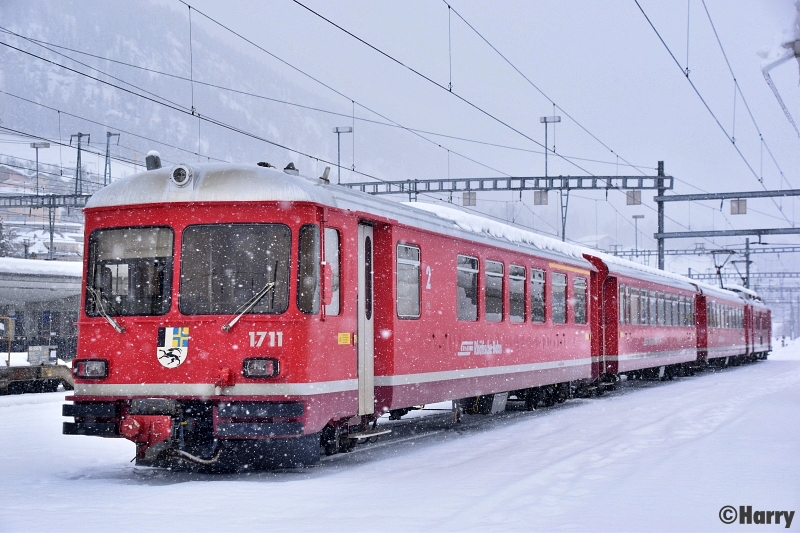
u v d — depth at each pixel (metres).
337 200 10.68
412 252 12.45
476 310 14.70
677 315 31.00
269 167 10.41
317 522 6.82
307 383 9.56
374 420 11.98
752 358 50.69
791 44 10.98
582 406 19.69
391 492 8.34
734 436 12.24
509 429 14.75
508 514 6.99
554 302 18.81
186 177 9.90
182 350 9.66
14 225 64.25
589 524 6.55
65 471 10.29
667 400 20.64
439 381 13.14
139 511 7.35
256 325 9.58
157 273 9.88
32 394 23.94
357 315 11.12
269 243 9.72
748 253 58.06
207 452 9.82
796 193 36.78
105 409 9.78
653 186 38.53
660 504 7.32
